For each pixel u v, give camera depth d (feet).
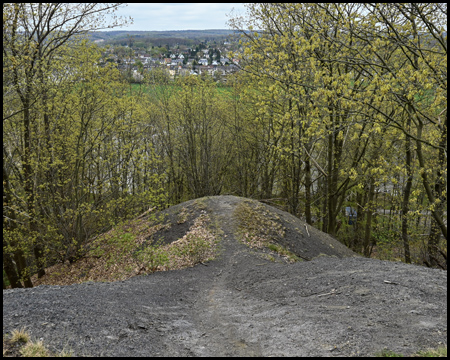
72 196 62.49
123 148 66.69
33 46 54.03
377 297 25.45
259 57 45.14
